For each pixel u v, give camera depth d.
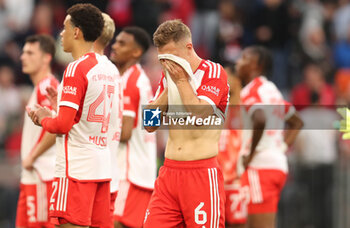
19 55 48.38
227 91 20.97
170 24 20.45
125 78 25.95
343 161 38.28
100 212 21.83
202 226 20.52
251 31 50.09
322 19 53.22
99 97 21.30
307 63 49.25
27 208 25.84
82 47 21.70
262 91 28.55
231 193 29.72
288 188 38.03
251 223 28.69
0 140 39.72
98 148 21.50
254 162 28.50
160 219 20.72
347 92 49.19
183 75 20.17
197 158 20.59
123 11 49.28
